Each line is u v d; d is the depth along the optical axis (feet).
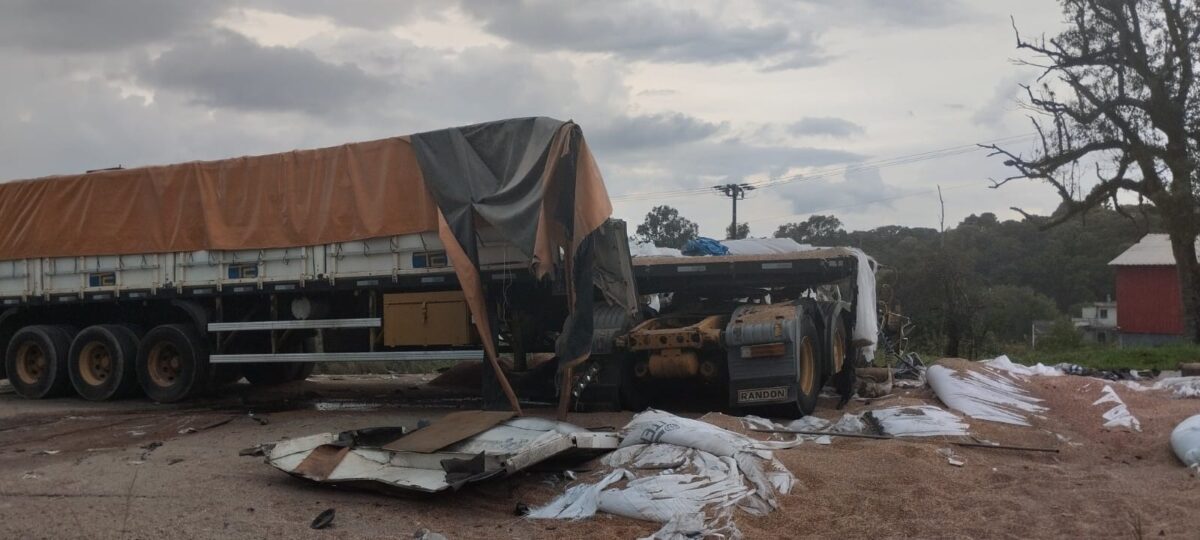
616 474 24.43
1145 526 20.22
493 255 36.47
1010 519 21.16
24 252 47.42
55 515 21.88
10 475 27.07
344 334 42.29
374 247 39.24
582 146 33.99
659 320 38.88
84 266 46.37
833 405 40.09
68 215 46.32
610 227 36.35
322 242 40.06
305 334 43.42
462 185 35.60
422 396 48.91
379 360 40.29
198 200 43.01
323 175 40.11
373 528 21.26
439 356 39.24
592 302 34.65
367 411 41.39
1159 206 92.53
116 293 45.65
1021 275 195.93
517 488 24.79
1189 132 92.07
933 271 100.27
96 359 48.32
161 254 44.47
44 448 32.65
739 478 23.49
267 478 26.27
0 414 42.86
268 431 35.65
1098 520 20.93
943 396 37.22
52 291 47.37
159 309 47.88
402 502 23.71
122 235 44.91
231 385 55.21
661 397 41.50
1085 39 95.20
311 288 40.78
